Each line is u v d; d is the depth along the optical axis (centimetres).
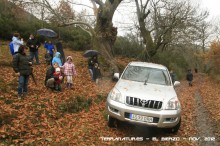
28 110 743
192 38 2523
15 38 1204
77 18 2072
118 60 2467
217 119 988
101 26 1889
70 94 997
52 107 812
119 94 673
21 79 834
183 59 4250
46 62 1541
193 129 816
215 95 1914
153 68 838
